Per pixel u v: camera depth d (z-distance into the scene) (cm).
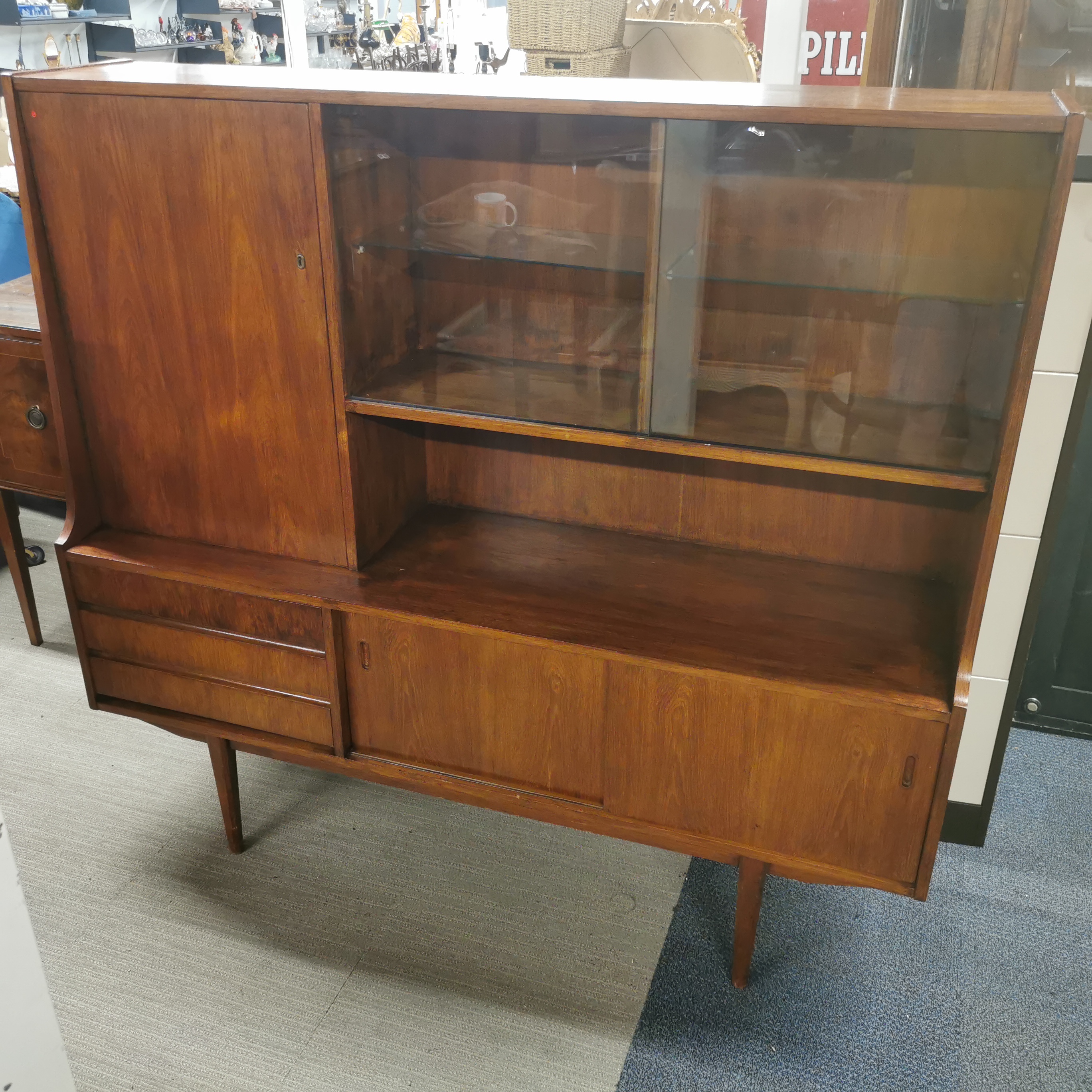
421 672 187
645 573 194
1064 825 235
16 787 241
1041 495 197
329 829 231
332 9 577
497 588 189
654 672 169
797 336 163
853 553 196
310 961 198
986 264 149
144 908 209
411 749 196
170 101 162
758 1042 183
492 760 191
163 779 245
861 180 149
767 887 217
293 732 203
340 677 192
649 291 164
